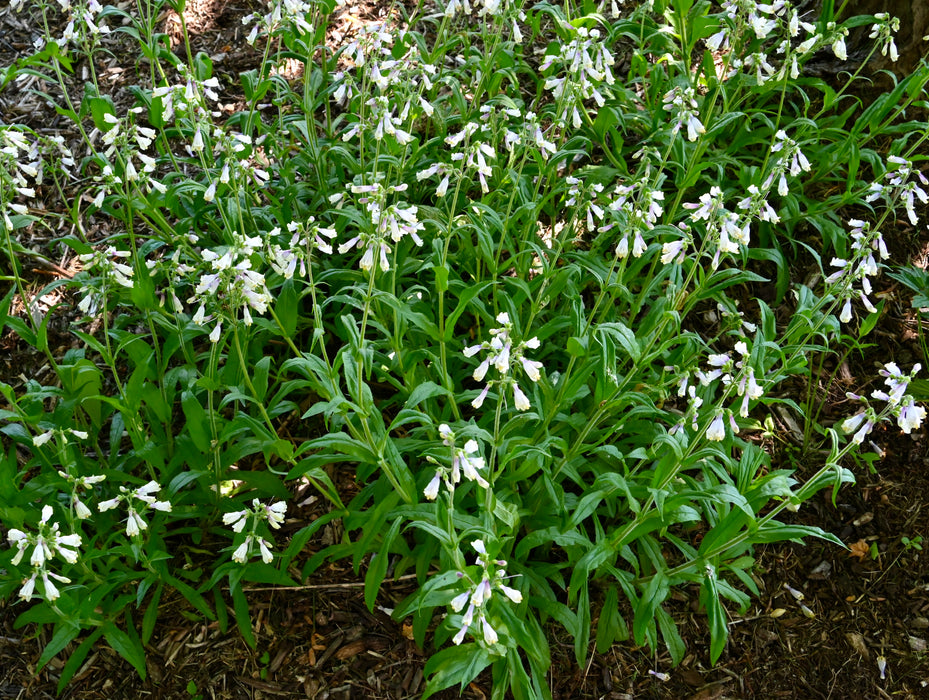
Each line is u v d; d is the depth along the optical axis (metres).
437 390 0.85
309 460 0.86
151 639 0.94
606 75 1.01
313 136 1.21
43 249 1.28
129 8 1.63
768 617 1.00
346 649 0.94
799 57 1.37
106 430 1.11
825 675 0.96
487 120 1.19
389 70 1.04
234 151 0.93
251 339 1.06
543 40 1.55
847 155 1.25
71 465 0.85
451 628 0.84
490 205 1.18
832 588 1.03
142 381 0.92
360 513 0.92
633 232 0.91
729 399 1.13
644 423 1.01
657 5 1.26
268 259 0.86
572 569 0.98
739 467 0.88
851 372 1.19
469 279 1.19
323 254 1.17
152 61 1.16
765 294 1.25
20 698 0.91
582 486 0.95
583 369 0.90
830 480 0.79
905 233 1.29
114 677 0.92
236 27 1.61
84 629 0.94
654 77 1.29
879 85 1.39
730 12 1.03
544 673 0.88
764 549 1.05
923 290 1.21
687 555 0.95
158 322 0.98
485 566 0.69
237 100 1.48
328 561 1.00
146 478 1.03
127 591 0.95
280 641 0.94
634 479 0.98
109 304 1.09
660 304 1.00
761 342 0.98
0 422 1.11
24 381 1.15
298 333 1.16
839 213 1.31
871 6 1.40
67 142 1.42
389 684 0.92
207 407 1.05
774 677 0.96
